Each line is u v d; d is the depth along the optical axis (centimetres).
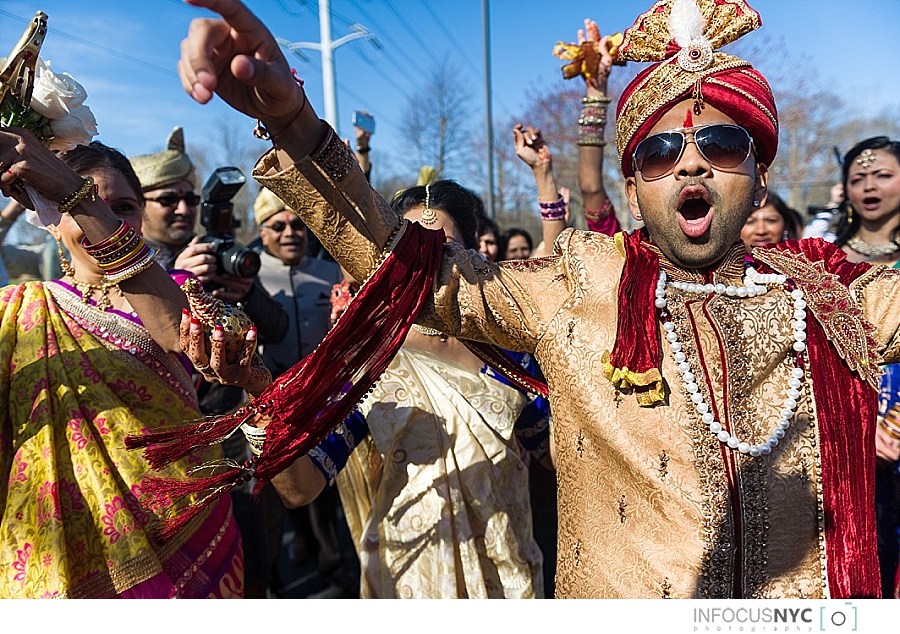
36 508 165
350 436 201
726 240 135
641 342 130
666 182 134
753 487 128
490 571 204
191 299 148
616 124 147
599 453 133
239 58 102
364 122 455
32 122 157
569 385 134
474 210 244
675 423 129
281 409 134
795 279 142
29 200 156
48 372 174
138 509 172
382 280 131
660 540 128
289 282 406
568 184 2084
